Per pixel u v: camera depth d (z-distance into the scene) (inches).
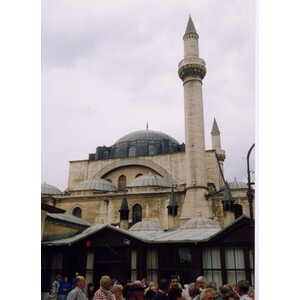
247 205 1857.8
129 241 947.3
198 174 1866.4
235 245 856.9
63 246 1001.5
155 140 2706.7
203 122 1945.1
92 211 2054.6
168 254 928.9
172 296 310.8
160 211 1952.5
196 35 2016.5
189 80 1968.5
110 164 2469.2
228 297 353.7
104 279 356.8
